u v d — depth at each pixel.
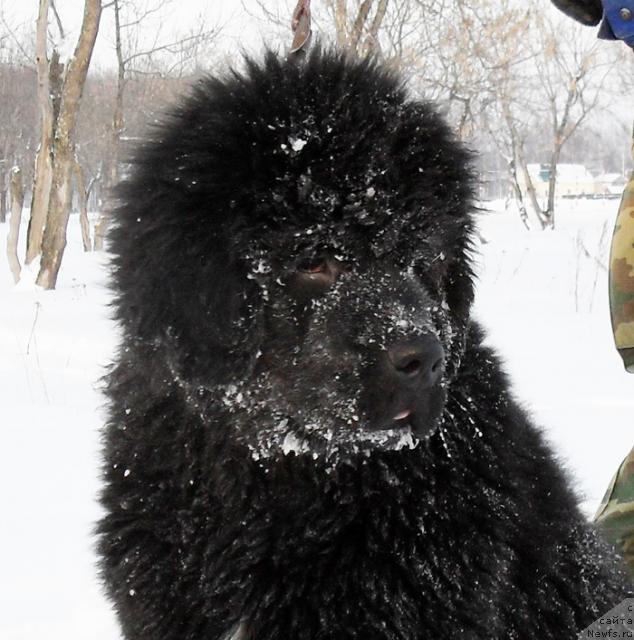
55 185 17.12
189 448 2.66
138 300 2.60
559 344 9.59
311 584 2.50
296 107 2.61
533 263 18.64
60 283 18.36
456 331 2.73
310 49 2.95
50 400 7.52
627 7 3.08
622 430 5.99
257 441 2.61
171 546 2.62
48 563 4.25
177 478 2.66
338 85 2.70
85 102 42.97
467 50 22.61
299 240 2.52
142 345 2.67
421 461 2.55
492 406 2.75
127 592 2.66
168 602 2.61
